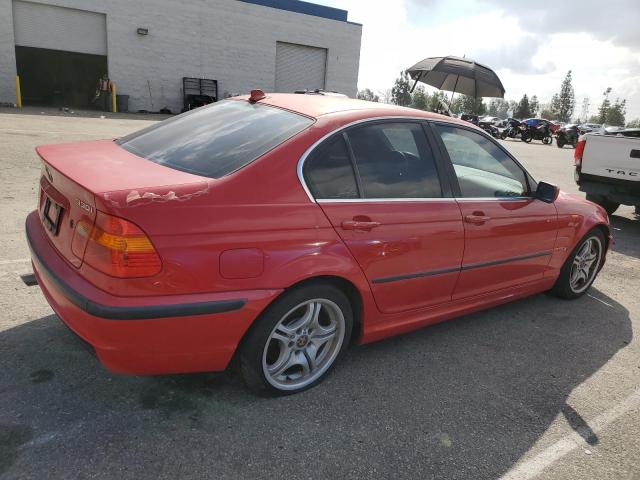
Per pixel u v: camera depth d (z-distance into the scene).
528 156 20.17
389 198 3.00
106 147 3.16
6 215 5.48
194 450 2.36
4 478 2.09
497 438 2.67
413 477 2.34
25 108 20.41
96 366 2.93
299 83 28.38
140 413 2.58
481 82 9.07
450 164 3.40
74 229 2.39
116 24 22.81
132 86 23.86
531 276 4.10
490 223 3.53
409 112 3.33
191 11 24.30
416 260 3.12
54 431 2.39
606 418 2.93
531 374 3.34
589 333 4.04
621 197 7.44
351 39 28.95
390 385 3.05
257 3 25.80
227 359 2.52
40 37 21.58
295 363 2.82
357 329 3.13
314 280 2.71
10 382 2.72
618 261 6.08
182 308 2.28
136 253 2.18
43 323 3.34
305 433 2.55
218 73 25.75
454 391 3.05
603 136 7.52
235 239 2.38
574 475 2.46
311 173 2.70
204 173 2.57
